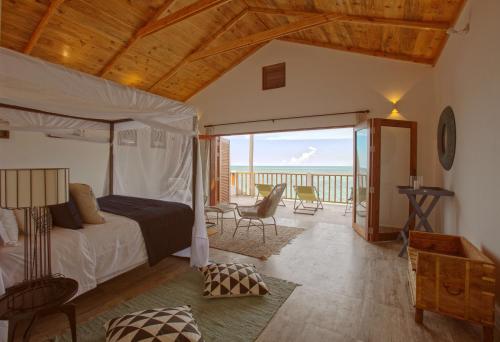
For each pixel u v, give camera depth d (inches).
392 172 170.9
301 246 147.6
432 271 76.6
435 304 76.4
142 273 112.6
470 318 72.4
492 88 83.0
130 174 161.8
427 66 169.8
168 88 232.2
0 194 62.2
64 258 80.6
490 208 84.3
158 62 197.3
